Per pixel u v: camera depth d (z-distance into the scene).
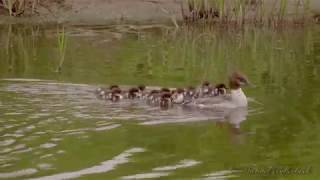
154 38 28.06
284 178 12.04
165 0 33.34
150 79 20.59
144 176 12.08
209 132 14.95
